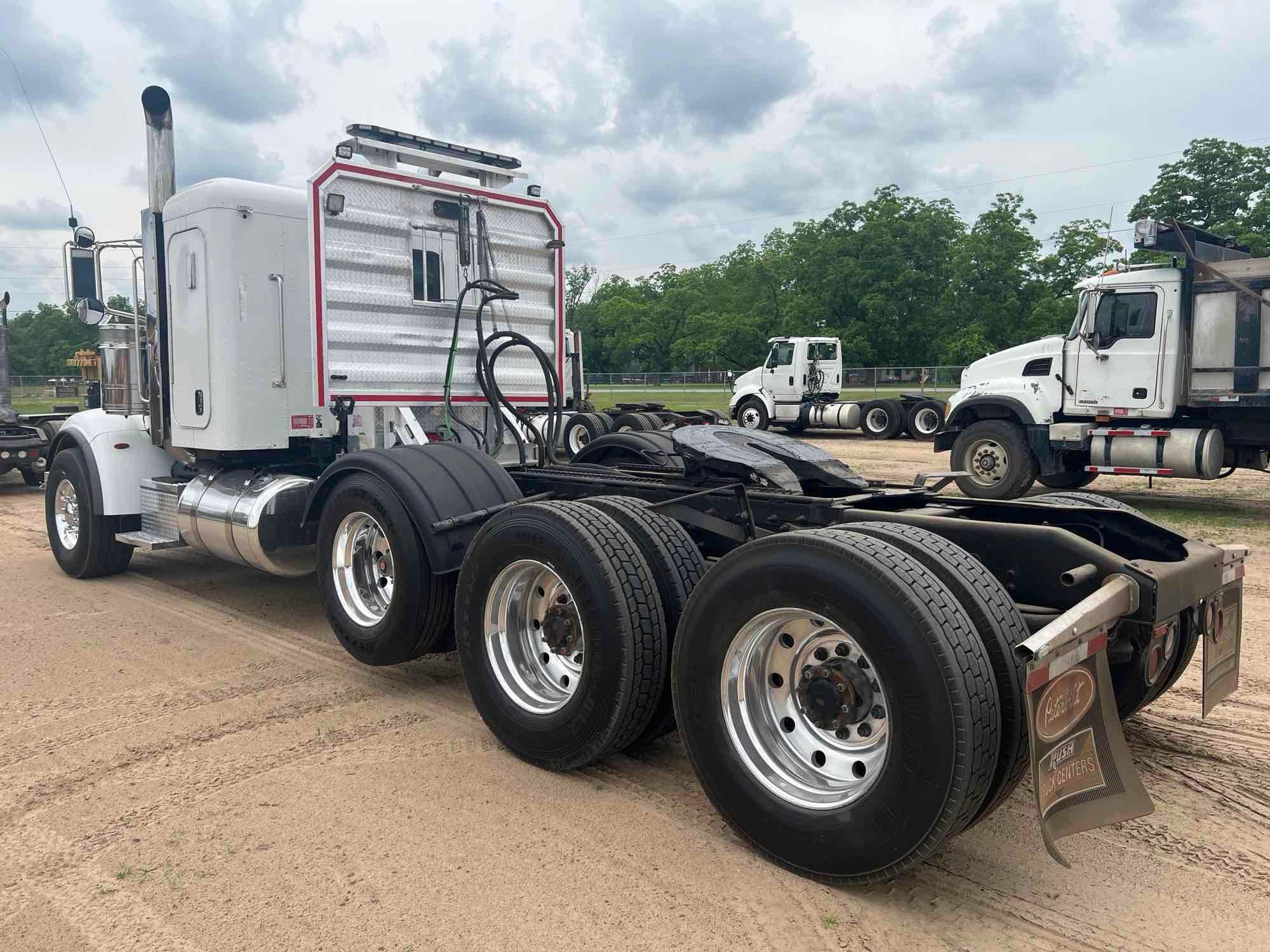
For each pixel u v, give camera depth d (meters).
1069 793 2.61
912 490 4.45
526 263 6.47
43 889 2.87
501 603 3.91
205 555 8.23
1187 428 10.28
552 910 2.74
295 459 6.24
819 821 2.83
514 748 3.82
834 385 24.83
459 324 6.01
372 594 4.83
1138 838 3.21
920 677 2.58
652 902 2.78
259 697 4.59
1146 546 3.69
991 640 2.71
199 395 5.91
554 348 6.68
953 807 2.55
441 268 5.89
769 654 3.12
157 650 5.37
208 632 5.74
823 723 2.94
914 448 20.05
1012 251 60.34
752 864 3.01
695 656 3.17
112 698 4.57
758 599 2.97
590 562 3.46
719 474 4.51
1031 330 59.03
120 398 6.80
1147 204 52.91
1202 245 10.52
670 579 3.58
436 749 3.96
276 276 5.87
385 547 4.71
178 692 4.66
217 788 3.57
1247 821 3.33
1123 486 13.08
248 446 5.77
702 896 2.82
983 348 56.16
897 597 2.64
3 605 6.38
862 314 63.16
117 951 2.55
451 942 2.58
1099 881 2.93
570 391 13.55
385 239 5.59
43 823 3.29
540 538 3.62
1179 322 10.18
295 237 5.96
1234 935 2.63
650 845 3.13
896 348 61.06
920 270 62.25
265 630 5.80
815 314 63.94
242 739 4.07
